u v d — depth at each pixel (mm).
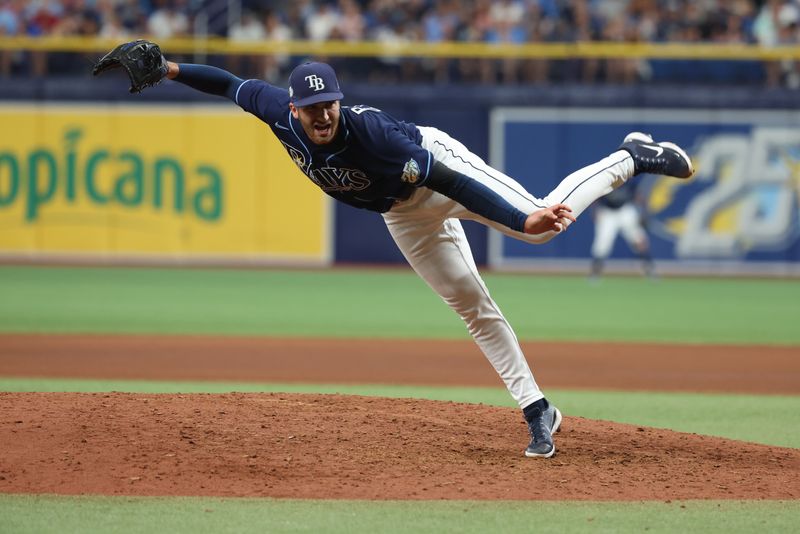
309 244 83812
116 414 25016
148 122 82812
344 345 47469
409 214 21797
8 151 82875
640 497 20750
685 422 31375
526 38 84750
